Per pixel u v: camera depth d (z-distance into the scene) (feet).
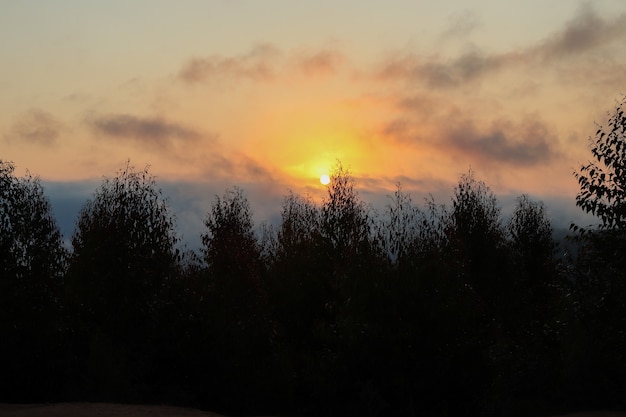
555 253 112.57
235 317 84.58
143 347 83.30
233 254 88.12
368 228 96.48
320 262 95.71
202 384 82.28
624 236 71.20
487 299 106.73
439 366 76.23
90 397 76.43
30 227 81.05
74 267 86.63
